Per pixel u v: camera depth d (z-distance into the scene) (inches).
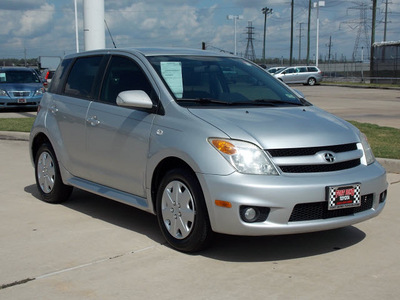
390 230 212.5
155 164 188.4
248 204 162.7
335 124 192.2
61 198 250.1
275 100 213.9
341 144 180.5
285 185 163.8
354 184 173.8
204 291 151.9
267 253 184.2
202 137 173.8
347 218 175.5
